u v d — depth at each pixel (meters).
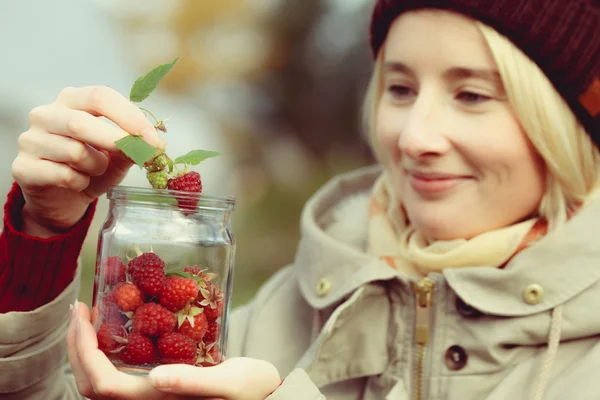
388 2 0.84
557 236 0.80
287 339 0.91
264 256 3.30
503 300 0.81
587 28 0.80
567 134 0.82
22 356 0.77
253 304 0.95
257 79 4.25
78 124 0.71
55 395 0.82
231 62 4.25
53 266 0.78
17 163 0.74
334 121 4.14
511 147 0.81
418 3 0.81
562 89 0.81
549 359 0.78
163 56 4.42
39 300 0.79
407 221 0.91
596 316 0.79
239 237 3.37
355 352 0.86
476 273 0.81
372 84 0.92
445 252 0.84
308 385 0.73
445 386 0.82
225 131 4.23
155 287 0.67
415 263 0.86
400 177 0.86
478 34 0.80
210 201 0.69
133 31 4.46
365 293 0.84
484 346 0.81
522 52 0.80
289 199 3.66
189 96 4.36
